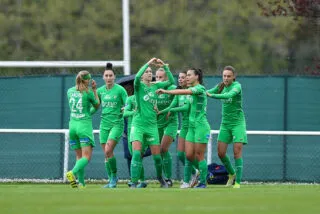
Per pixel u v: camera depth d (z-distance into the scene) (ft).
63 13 314.76
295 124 200.03
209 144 188.55
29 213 98.27
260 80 200.34
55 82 202.80
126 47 214.69
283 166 197.77
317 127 199.11
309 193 131.85
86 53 314.55
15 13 309.01
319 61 231.50
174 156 195.62
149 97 156.04
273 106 200.03
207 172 169.68
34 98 203.72
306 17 234.38
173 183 189.37
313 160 197.06
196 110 156.04
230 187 160.45
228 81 160.25
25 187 161.99
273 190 142.41
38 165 198.80
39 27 310.04
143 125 156.35
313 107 199.31
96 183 192.03
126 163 197.36
